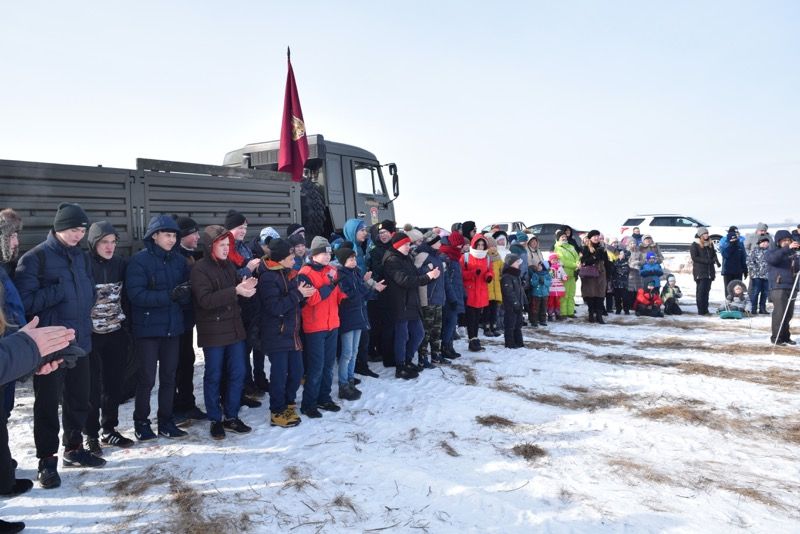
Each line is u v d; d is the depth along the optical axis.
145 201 5.13
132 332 4.21
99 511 3.15
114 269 4.06
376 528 2.97
